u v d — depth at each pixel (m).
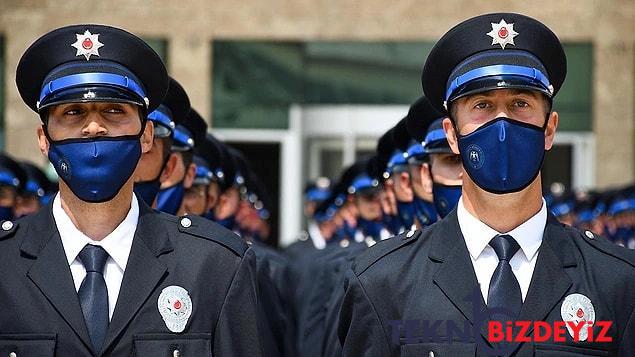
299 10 53.44
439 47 12.95
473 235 12.55
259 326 12.82
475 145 12.12
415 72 53.44
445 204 15.96
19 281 12.18
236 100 53.47
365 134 53.53
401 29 53.31
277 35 53.44
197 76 53.06
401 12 53.31
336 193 34.22
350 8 53.47
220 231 13.02
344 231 33.09
